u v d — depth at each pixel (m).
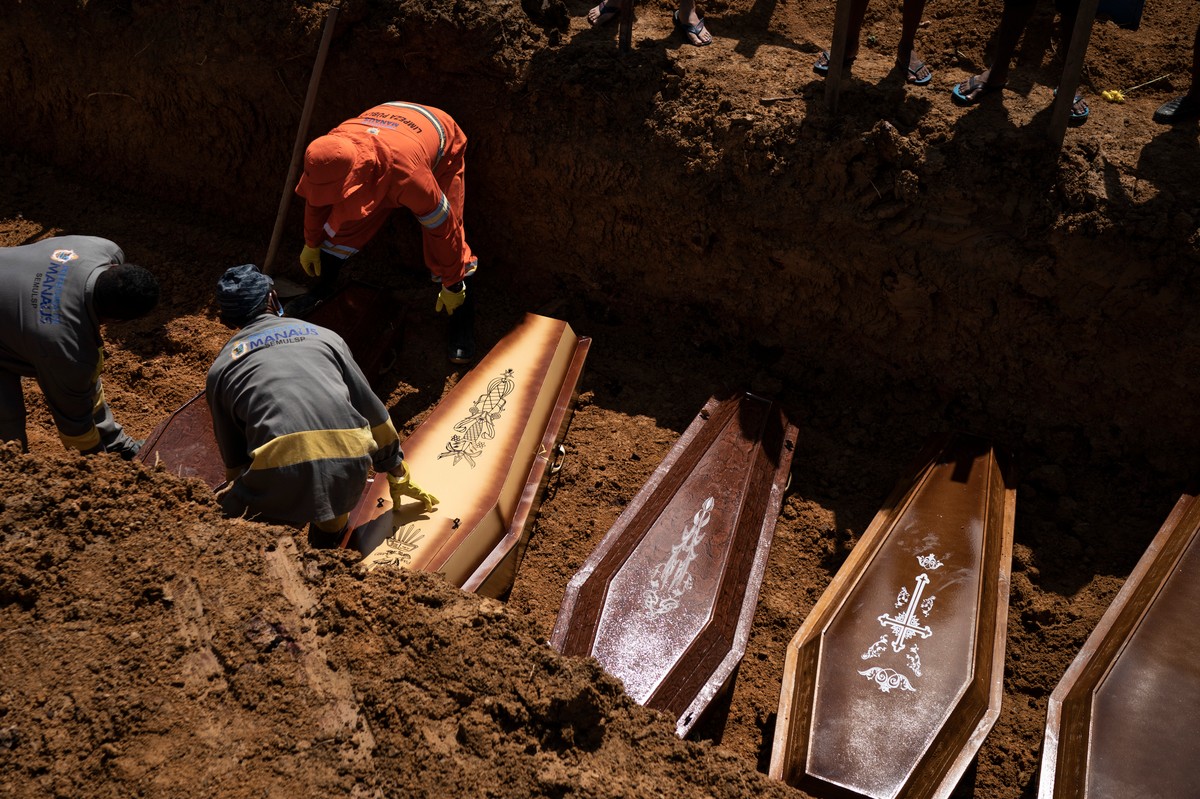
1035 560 4.53
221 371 3.30
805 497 4.84
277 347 3.27
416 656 2.53
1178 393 4.64
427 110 4.94
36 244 3.71
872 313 5.12
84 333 3.62
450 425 4.57
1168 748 3.30
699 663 3.77
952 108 4.95
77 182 6.41
